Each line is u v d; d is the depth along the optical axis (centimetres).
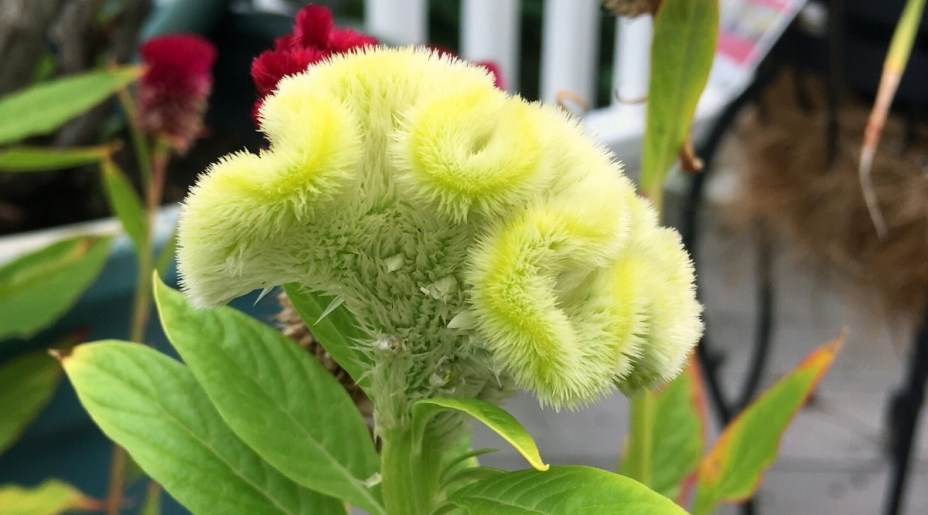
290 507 16
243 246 10
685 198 33
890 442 35
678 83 18
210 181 10
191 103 34
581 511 11
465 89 10
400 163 10
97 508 29
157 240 33
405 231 11
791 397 21
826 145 32
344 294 12
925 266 31
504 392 13
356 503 15
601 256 10
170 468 15
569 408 10
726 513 39
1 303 29
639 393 12
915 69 30
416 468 13
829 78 31
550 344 10
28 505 28
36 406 30
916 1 20
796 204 34
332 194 10
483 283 10
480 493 12
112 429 15
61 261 30
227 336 16
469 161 10
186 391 16
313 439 16
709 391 36
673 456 24
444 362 12
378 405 13
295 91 11
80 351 16
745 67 31
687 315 11
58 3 39
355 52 12
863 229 33
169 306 16
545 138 10
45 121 28
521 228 10
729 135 36
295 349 16
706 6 17
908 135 31
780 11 31
